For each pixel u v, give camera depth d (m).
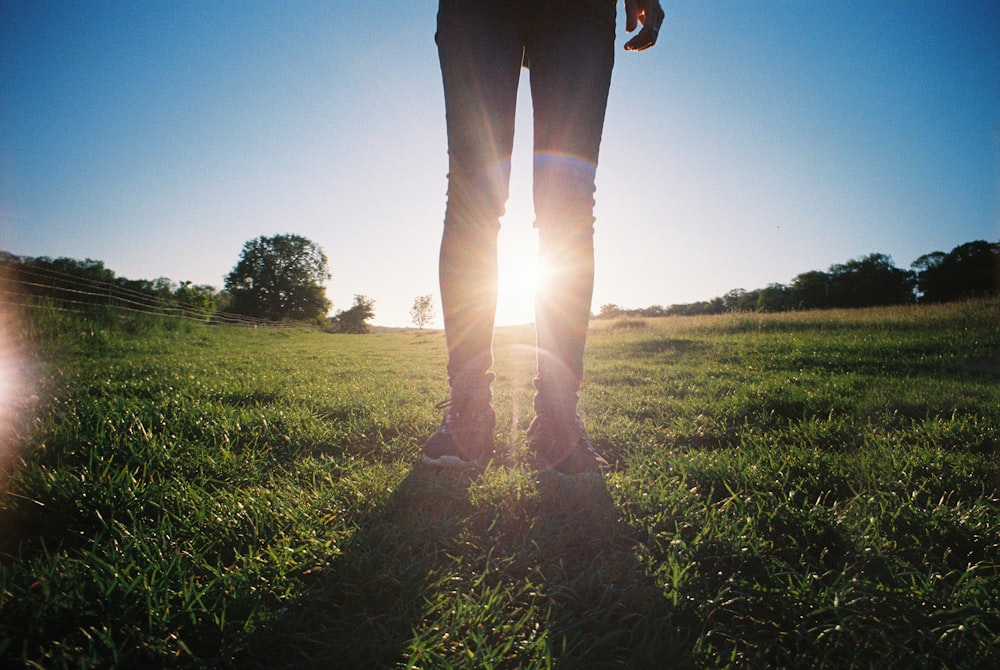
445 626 0.83
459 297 1.62
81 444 1.70
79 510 1.21
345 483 1.43
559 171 1.62
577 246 1.62
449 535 1.13
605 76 1.65
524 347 11.29
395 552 1.03
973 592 0.88
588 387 4.14
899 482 1.45
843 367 6.03
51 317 9.45
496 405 3.10
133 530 1.11
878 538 1.10
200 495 1.34
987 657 0.72
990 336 8.36
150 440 1.76
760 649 0.78
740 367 6.22
